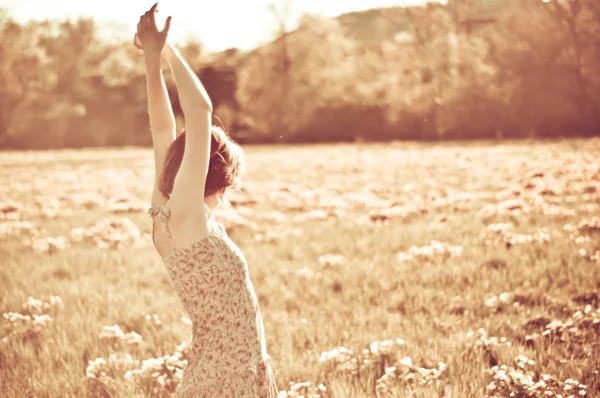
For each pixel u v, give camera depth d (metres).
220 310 2.59
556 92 53.59
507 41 56.69
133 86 79.25
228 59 80.19
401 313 6.05
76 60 78.69
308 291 6.87
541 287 6.44
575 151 27.73
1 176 27.67
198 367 2.60
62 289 7.20
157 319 5.86
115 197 17.16
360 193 16.20
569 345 4.86
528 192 13.66
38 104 74.50
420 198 14.26
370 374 4.43
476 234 9.66
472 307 5.98
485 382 4.21
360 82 68.38
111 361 4.75
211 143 2.73
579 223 9.72
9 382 4.55
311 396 4.04
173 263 2.61
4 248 10.02
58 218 13.84
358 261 8.16
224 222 11.35
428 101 60.62
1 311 6.43
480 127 57.25
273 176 22.84
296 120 70.31
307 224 11.60
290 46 72.25
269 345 5.21
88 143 77.12
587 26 52.78
